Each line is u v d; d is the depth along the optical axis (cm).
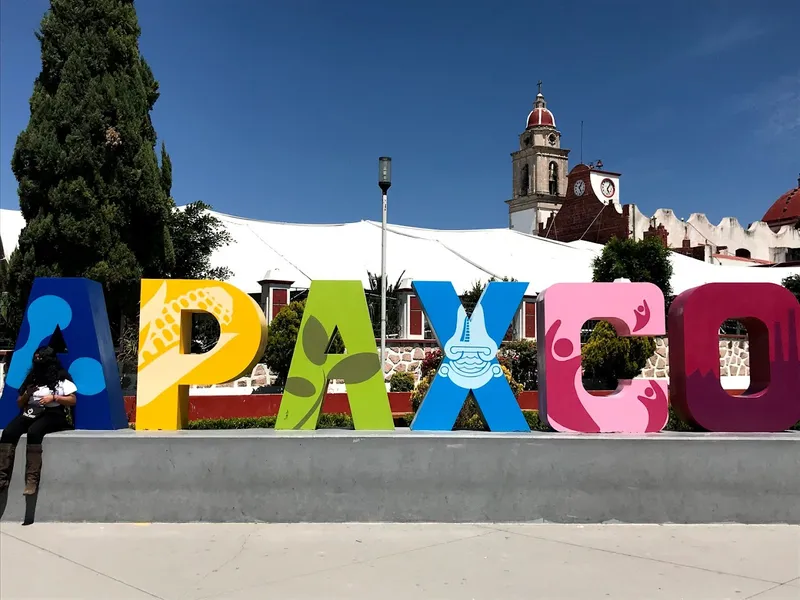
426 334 1855
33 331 655
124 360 1205
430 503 628
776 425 665
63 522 620
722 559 527
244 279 1908
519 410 669
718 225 4984
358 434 637
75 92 1200
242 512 623
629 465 630
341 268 2095
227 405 1211
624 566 510
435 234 2759
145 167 1234
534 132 5491
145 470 625
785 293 669
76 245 1176
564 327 666
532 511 627
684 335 665
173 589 464
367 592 457
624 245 2519
